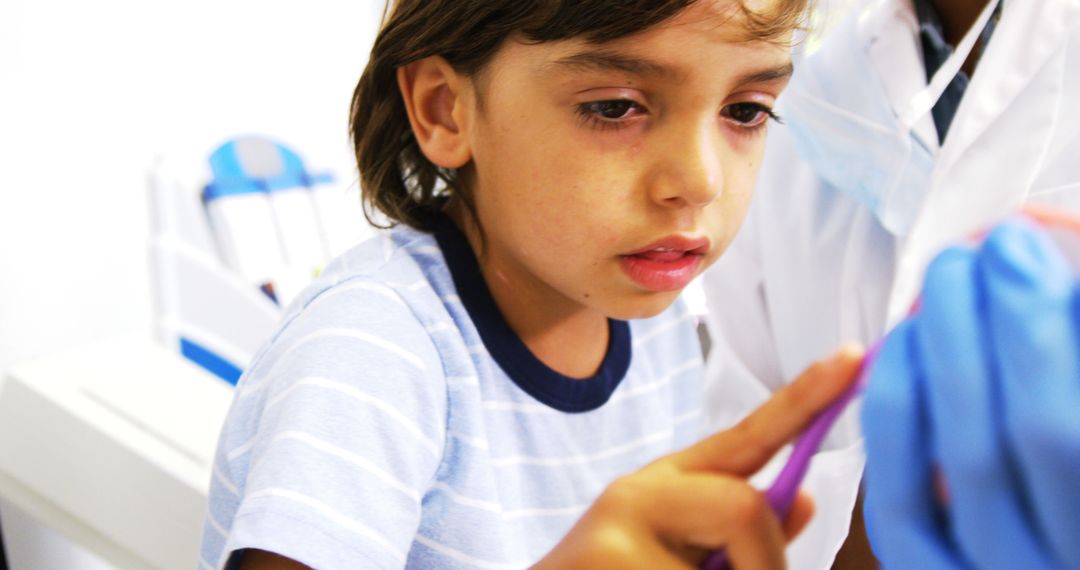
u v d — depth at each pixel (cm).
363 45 165
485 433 51
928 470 24
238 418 48
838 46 77
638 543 30
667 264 45
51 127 114
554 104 43
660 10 39
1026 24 66
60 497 78
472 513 49
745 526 29
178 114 131
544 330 55
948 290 23
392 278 50
